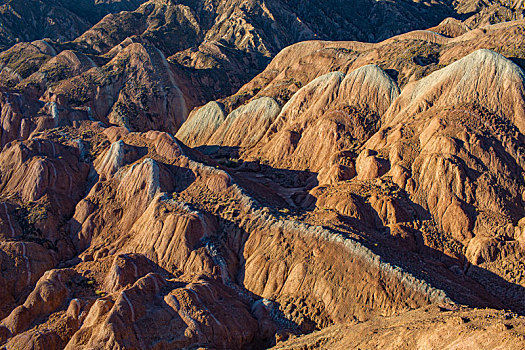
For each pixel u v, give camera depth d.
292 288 59.09
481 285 63.31
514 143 80.56
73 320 56.72
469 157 78.38
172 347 50.47
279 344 51.94
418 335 41.69
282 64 140.12
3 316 61.81
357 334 47.06
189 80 160.12
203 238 67.25
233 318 54.66
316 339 49.38
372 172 82.50
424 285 54.47
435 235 71.50
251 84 138.00
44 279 61.38
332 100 107.25
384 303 54.31
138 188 78.38
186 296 54.34
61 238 75.88
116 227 76.50
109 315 50.91
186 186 78.19
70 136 97.94
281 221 66.69
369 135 97.31
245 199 72.69
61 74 144.88
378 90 103.69
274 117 115.12
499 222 71.50
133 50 152.50
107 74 144.12
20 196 82.00
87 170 89.25
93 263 67.38
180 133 126.75
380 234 69.69
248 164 101.31
